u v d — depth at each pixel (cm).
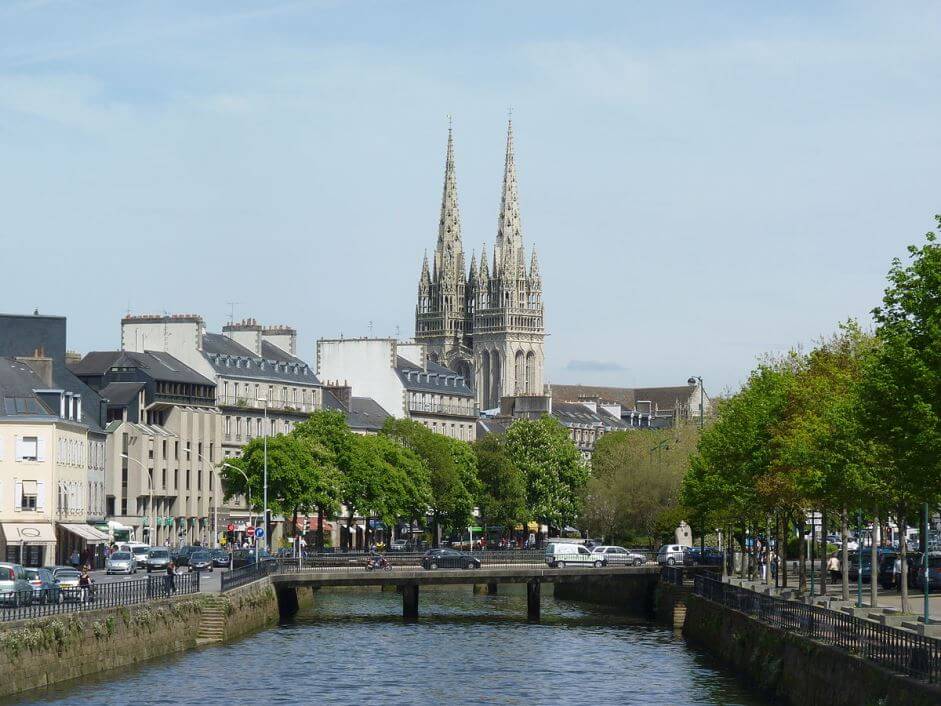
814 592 11606
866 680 6575
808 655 7844
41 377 18162
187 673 9906
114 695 8719
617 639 12938
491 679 10219
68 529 17062
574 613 16325
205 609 11675
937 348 6981
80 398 18300
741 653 10031
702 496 15712
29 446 16738
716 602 11788
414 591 15200
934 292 7181
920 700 5797
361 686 9788
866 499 9006
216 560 16900
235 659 10794
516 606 17425
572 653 11762
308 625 13950
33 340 19212
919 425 7056
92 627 9144
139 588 10425
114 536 18988
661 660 11275
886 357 7275
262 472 19138
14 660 7950
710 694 9406
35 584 10006
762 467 12150
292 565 15750
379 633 13225
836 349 12450
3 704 7756
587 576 15712
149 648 10188
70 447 17662
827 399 10638
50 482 16788
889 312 7356
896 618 8512
